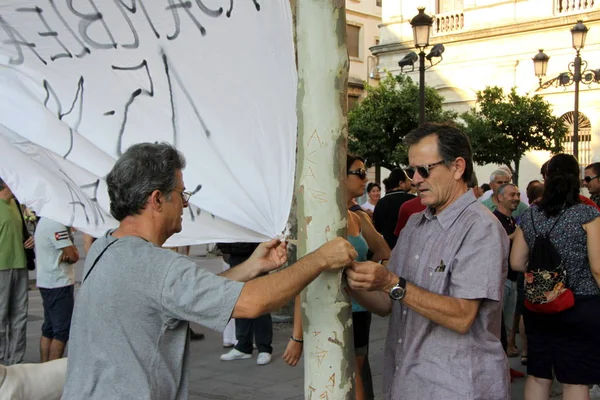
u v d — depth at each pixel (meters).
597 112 21.72
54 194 2.85
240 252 6.49
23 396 3.09
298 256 2.53
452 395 2.61
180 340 2.21
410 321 2.78
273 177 2.59
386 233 7.27
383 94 19.36
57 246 6.11
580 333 3.89
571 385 3.97
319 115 2.46
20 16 2.74
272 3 2.53
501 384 2.66
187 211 2.73
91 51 2.76
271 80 2.56
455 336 2.65
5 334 6.20
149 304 2.12
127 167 2.26
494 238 2.62
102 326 2.13
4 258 6.12
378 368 6.57
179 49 2.69
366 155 19.64
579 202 4.03
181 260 2.18
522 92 23.31
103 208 2.82
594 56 21.83
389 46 26.72
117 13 2.71
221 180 2.66
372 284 2.44
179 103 2.71
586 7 22.06
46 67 2.79
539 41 22.89
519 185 23.58
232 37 2.61
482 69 24.25
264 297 2.11
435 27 25.50
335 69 2.46
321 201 2.46
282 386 6.01
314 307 2.46
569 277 3.94
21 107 2.81
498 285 2.58
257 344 6.79
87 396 2.11
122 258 2.18
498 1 23.77
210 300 2.09
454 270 2.63
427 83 25.47
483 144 18.17
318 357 2.46
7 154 2.84
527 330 4.14
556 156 4.13
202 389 5.93
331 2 2.44
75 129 2.79
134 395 2.07
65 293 6.26
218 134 2.66
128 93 2.75
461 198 2.76
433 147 2.76
